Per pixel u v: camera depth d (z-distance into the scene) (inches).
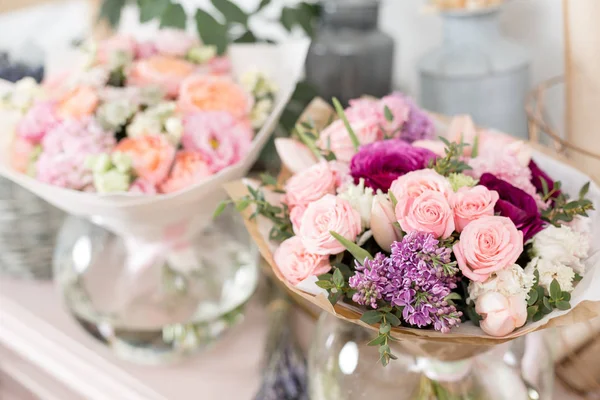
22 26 75.0
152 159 36.4
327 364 33.9
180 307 43.3
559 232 28.5
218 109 39.3
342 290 28.8
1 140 40.8
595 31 36.1
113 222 40.1
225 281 43.9
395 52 53.3
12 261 49.1
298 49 43.6
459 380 32.3
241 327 47.0
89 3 62.4
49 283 50.9
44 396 48.5
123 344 43.7
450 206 28.1
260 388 40.8
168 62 41.8
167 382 42.8
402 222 27.8
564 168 33.8
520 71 44.8
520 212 28.2
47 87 42.3
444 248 27.1
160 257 43.1
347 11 48.5
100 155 36.5
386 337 27.7
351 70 48.7
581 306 27.9
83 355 45.1
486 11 43.6
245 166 39.5
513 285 27.2
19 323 47.8
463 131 33.3
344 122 32.4
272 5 62.5
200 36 45.2
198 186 36.9
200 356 44.8
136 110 38.3
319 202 29.0
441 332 28.0
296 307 47.9
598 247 30.0
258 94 41.5
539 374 33.2
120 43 42.9
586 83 37.2
